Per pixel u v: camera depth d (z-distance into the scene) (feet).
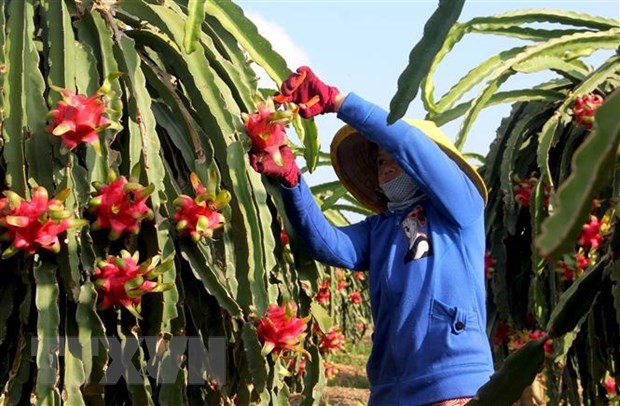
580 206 2.01
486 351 5.53
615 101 2.05
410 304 5.47
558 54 9.55
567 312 3.92
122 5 5.14
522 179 9.93
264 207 4.94
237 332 4.72
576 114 9.05
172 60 5.08
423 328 5.41
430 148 5.43
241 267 4.77
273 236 5.24
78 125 4.12
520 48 9.69
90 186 4.30
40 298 4.01
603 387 8.80
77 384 4.05
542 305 8.83
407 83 3.66
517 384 3.67
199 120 4.97
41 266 4.08
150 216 4.30
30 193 4.16
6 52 4.40
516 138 9.78
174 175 4.89
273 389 5.05
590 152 2.03
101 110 4.18
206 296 4.69
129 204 4.23
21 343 4.10
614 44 9.61
